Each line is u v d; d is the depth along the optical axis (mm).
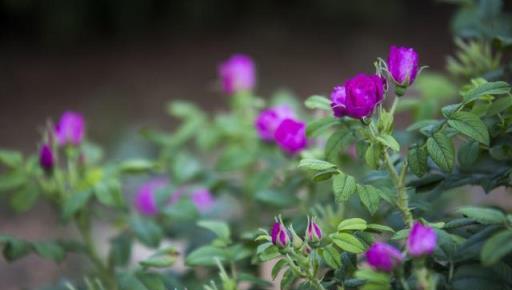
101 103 3900
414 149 1147
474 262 1124
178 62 4391
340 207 1321
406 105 1407
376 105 1152
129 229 1604
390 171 1178
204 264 1264
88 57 4531
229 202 1796
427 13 4703
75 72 4340
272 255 1156
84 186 1452
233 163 1543
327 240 1148
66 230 2502
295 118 1479
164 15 4875
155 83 4145
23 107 3910
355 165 1479
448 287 1121
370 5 4605
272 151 1527
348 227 1141
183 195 1591
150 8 4832
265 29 4723
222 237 1287
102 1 4703
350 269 1164
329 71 4137
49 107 3898
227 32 4746
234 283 1219
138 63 4414
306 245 1138
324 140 1471
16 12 4625
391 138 1139
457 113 1135
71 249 1461
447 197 1616
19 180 1464
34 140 3516
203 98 3939
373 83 1131
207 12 4781
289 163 1498
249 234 1276
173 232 1591
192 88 4062
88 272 1577
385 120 1153
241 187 1599
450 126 1143
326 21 4758
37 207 2834
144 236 1489
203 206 1589
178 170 1580
